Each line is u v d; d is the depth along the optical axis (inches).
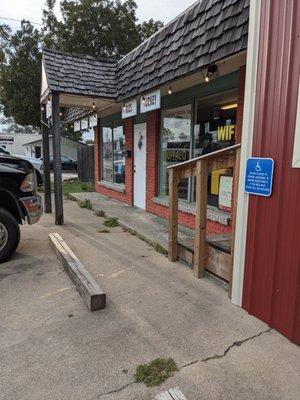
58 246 199.3
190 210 240.7
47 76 262.1
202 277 165.2
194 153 247.9
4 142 591.8
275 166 114.7
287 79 108.1
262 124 118.9
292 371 97.8
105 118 421.4
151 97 242.5
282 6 109.0
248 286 130.0
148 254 201.9
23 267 181.8
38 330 119.6
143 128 317.1
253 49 120.6
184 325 122.5
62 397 88.4
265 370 98.1
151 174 304.3
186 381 93.8
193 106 243.0
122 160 383.6
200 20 189.5
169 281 161.5
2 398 88.0
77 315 129.7
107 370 98.4
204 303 139.1
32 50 887.1
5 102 919.7
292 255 110.0
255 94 121.6
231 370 98.1
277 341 112.3
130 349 108.1
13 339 114.3
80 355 105.3
